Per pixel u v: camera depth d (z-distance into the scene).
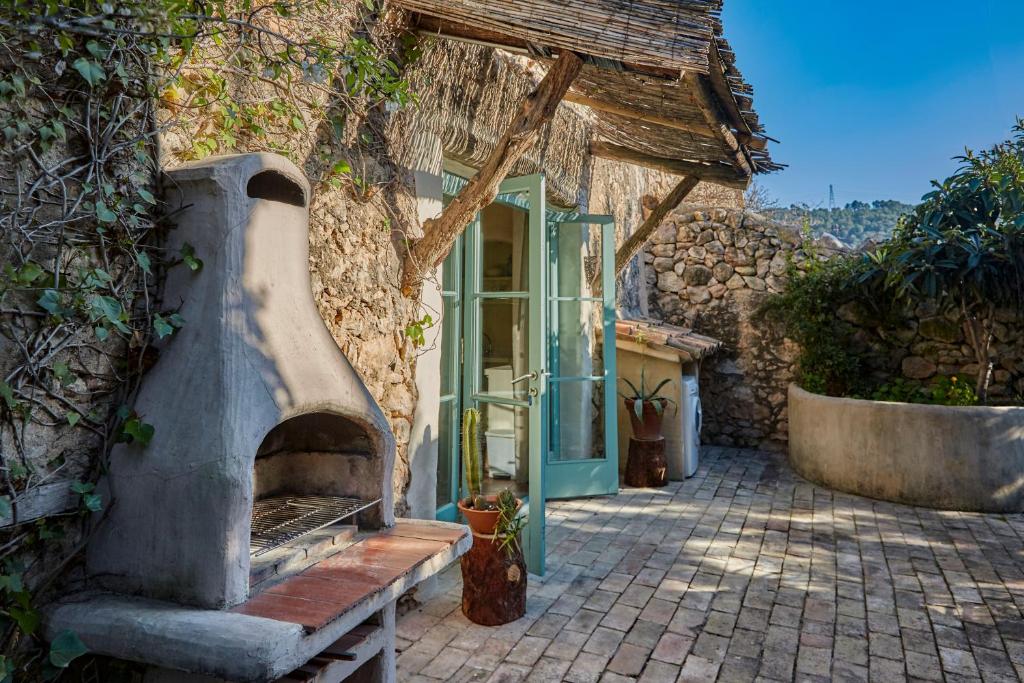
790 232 7.46
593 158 6.38
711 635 3.11
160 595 1.80
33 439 1.76
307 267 2.26
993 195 5.63
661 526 4.82
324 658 1.95
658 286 8.00
